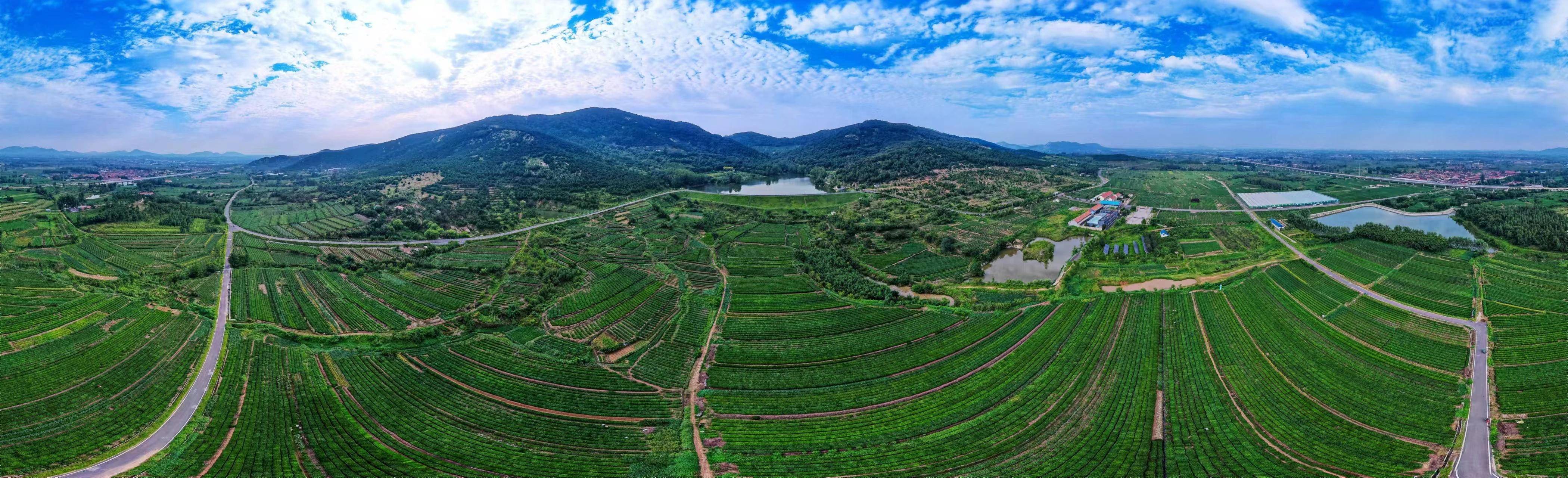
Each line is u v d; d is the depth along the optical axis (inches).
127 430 4067.4
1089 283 7042.3
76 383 4603.8
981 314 6053.2
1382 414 4249.5
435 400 4534.9
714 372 4938.5
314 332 5698.8
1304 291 6752.0
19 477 3590.1
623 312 6304.1
